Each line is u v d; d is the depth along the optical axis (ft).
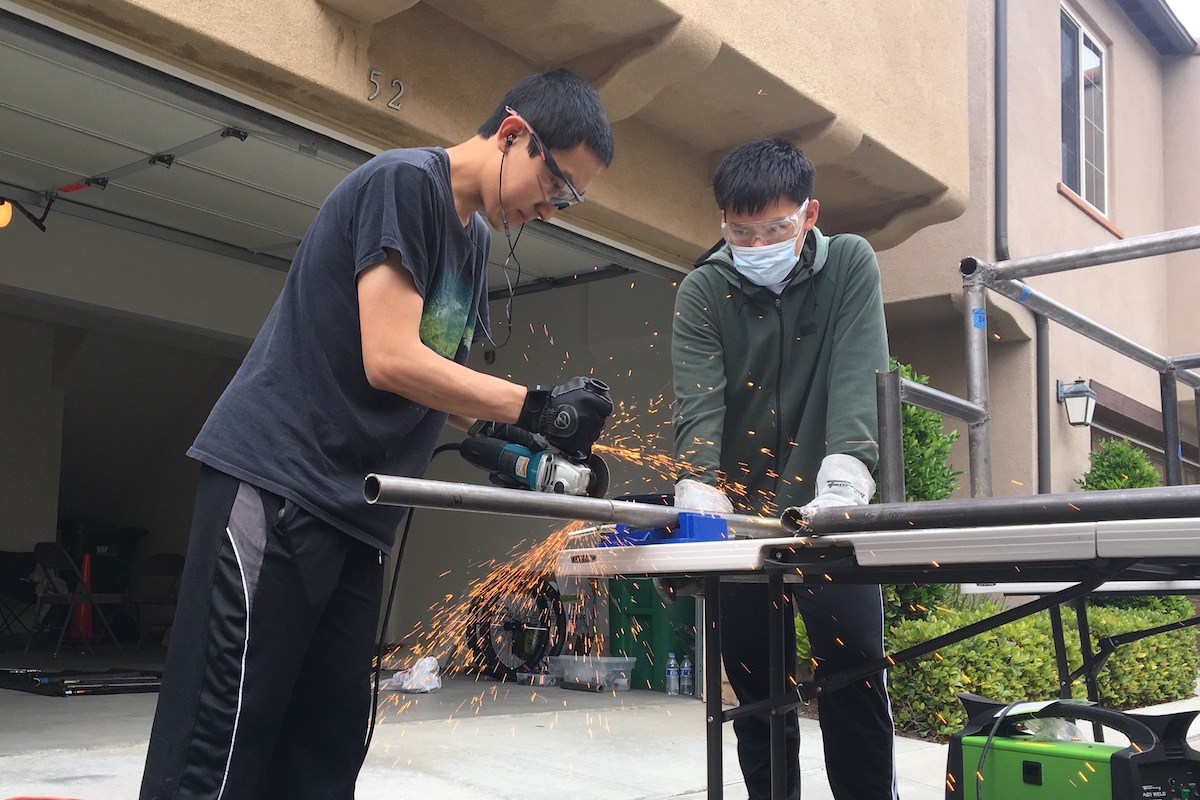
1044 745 6.29
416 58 13.21
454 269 5.61
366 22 12.52
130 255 23.93
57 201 21.01
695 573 5.26
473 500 4.41
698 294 8.25
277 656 4.97
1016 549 4.26
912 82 19.06
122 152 18.19
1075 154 27.84
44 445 32.27
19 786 10.68
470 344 6.32
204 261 25.21
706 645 5.83
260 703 4.91
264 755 5.01
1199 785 5.81
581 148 5.57
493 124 5.65
